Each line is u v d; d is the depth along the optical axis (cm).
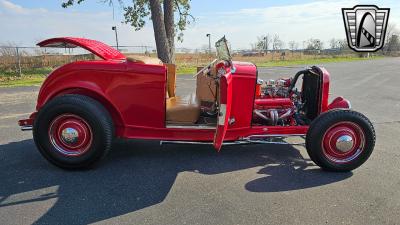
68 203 317
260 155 446
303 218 291
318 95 436
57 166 391
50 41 410
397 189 348
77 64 393
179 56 2461
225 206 312
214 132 410
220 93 356
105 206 312
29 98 915
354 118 380
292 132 429
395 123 634
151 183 360
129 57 398
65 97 379
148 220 289
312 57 3538
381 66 2311
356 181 368
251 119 420
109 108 407
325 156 386
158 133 412
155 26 1241
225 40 395
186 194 336
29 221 286
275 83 498
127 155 441
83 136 381
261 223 284
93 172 388
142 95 396
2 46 1602
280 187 352
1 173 383
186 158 432
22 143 491
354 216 295
